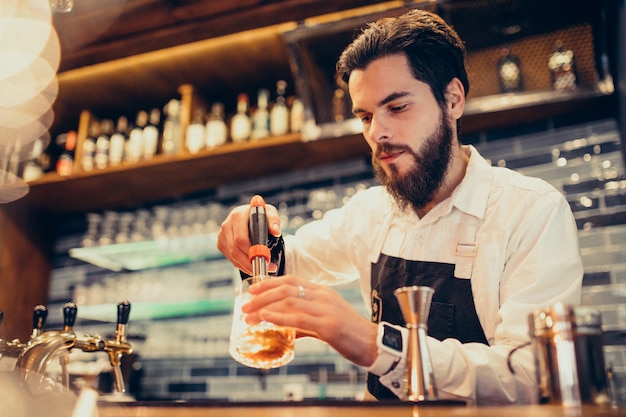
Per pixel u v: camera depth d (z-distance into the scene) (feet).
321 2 7.52
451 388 2.93
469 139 8.59
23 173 10.29
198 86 9.82
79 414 2.43
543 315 2.45
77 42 8.66
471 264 4.07
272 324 2.92
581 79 7.29
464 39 7.66
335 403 2.32
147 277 10.51
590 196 7.66
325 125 8.29
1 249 10.16
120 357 3.91
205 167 9.42
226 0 7.80
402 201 4.35
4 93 9.85
